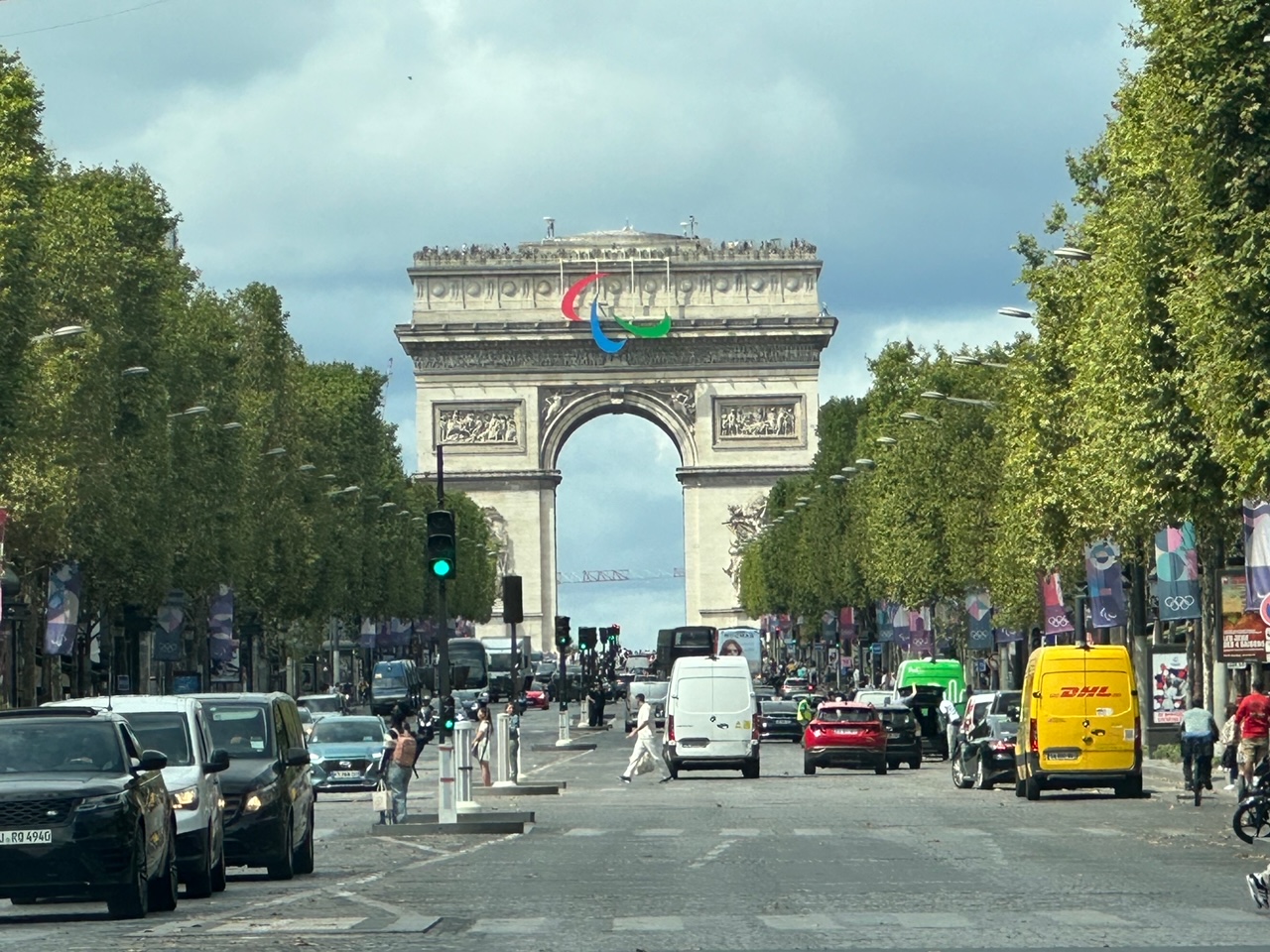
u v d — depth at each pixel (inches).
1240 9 2144.4
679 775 4146.2
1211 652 3592.5
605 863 1913.1
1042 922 1293.1
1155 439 2726.4
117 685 5979.3
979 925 1279.5
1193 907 1385.3
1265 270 2146.9
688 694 3924.7
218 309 5743.1
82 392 4030.5
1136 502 2856.8
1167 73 2320.4
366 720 3791.8
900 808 2839.6
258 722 1898.4
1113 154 2906.0
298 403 6692.9
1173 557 3454.7
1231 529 3110.2
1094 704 3009.4
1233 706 3021.7
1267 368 2190.0
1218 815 2588.6
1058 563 4119.1
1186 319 2458.2
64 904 1699.1
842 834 2294.5
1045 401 3873.0
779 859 1919.3
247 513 5590.6
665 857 1978.3
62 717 1523.1
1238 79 2144.4
